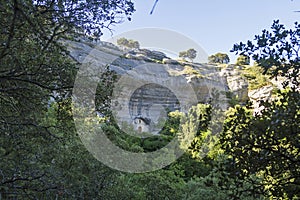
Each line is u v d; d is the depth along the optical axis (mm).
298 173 2631
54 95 4312
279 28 2752
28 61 3578
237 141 2770
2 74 3457
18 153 4238
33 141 4504
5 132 4102
